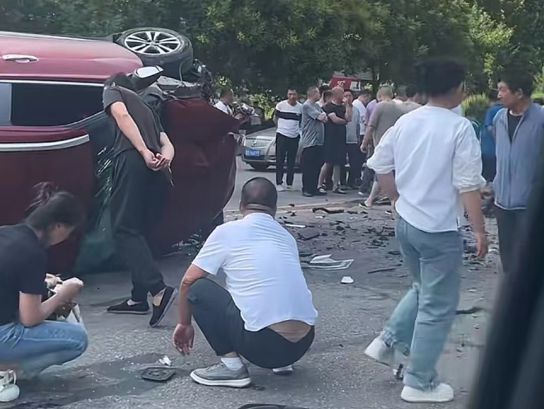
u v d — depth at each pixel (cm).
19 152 623
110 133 678
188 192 740
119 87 624
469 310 577
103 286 719
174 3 1539
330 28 1742
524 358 135
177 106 705
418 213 456
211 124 728
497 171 590
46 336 462
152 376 506
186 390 489
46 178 636
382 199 1288
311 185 1384
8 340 457
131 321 625
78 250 672
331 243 951
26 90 668
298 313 473
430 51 2259
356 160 1460
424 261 462
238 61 1658
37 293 454
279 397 480
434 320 464
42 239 461
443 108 461
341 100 1417
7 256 451
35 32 1275
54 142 635
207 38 1562
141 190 609
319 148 1373
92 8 1329
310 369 526
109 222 694
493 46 2439
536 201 138
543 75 2672
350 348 569
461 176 446
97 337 583
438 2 2247
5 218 630
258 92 1750
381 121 1187
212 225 867
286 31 1645
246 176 1755
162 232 743
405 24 2105
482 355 144
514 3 3009
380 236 995
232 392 487
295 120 1445
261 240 479
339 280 775
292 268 478
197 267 480
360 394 485
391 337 500
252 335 471
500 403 138
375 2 2038
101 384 496
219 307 481
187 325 497
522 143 565
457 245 459
